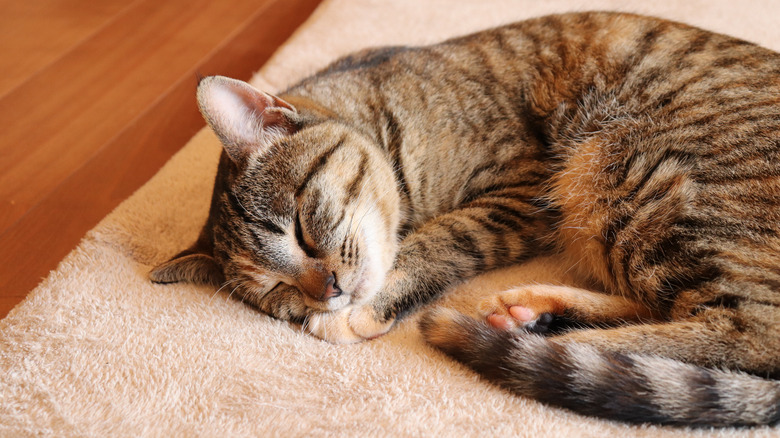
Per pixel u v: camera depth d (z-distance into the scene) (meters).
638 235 0.78
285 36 1.22
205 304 0.81
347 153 0.81
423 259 0.81
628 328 0.75
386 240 0.81
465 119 0.85
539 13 1.10
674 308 0.75
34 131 1.06
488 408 0.73
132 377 0.76
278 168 0.79
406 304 0.80
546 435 0.71
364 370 0.76
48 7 1.35
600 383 0.72
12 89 1.12
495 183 0.84
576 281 0.82
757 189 0.75
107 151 1.03
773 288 0.72
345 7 1.14
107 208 0.96
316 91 0.86
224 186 0.81
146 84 1.12
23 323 0.80
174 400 0.75
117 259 0.85
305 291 0.78
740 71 0.80
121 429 0.73
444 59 0.87
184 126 1.06
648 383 0.71
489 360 0.74
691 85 0.80
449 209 0.85
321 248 0.78
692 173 0.77
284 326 0.79
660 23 0.86
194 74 1.13
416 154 0.84
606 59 0.84
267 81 1.02
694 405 0.71
